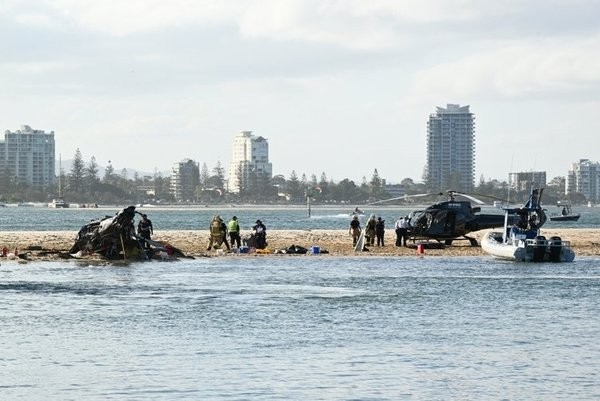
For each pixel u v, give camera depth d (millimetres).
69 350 60438
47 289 90938
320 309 78500
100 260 121625
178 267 113938
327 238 170500
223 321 72000
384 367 55812
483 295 88062
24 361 57094
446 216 139625
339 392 50031
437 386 51344
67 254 123938
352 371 54719
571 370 55094
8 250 134250
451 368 55500
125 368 55281
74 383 51656
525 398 49094
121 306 79688
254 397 49031
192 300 83625
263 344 62688
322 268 113500
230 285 94812
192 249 140250
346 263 120375
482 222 140500
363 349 61031
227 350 60594
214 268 112875
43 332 66875
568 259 123312
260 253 133750
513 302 83438
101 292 88875
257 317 74188
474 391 50375
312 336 65625
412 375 53812
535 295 88375
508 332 67438
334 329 68562
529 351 60438
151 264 117625
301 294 88000
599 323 71625
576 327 69688
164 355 58969
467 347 61688
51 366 55719
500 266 117312
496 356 58875
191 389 50469
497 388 51000
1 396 49094
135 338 64750
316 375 53719
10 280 98625
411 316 75000
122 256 122875
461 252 136625
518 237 124438
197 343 62906
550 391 50500
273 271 109562
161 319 72750
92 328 68500
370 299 84812
